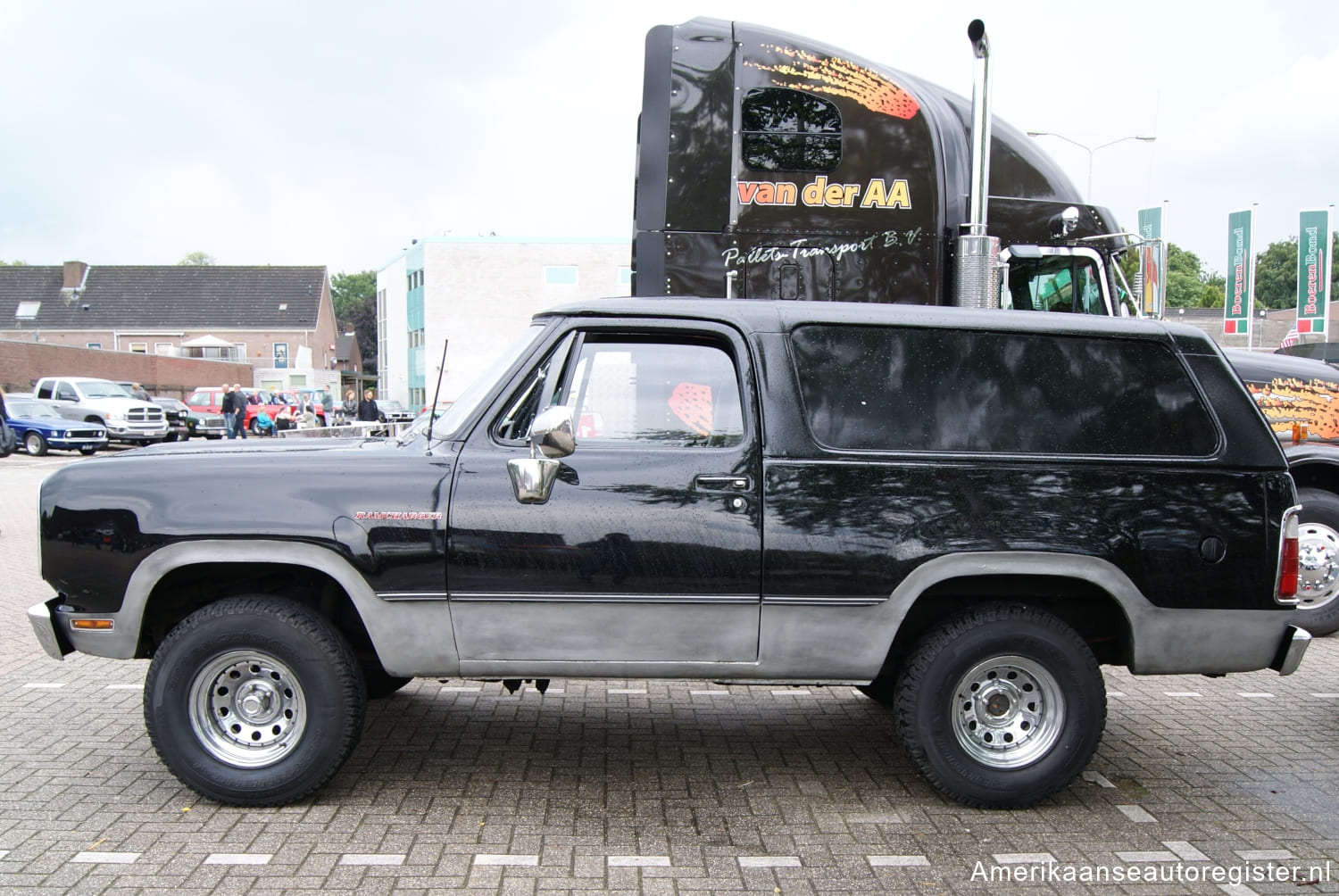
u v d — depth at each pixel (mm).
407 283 50906
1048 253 7535
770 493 3850
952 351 4023
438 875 3463
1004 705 4055
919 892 3402
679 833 3844
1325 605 6785
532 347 3992
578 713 5340
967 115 7773
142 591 3809
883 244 7410
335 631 3941
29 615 3938
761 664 3900
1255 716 5414
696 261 7430
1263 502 4000
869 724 5219
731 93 7387
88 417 28547
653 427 3945
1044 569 3875
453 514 3799
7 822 3848
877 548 3850
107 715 5164
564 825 3898
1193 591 3941
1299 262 29156
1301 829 3951
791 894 3375
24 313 65875
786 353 3971
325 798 4117
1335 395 7414
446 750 4730
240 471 3857
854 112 7398
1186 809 4141
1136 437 4008
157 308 66688
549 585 3814
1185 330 4137
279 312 67188
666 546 3812
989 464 3914
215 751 3949
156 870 3463
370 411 21109
